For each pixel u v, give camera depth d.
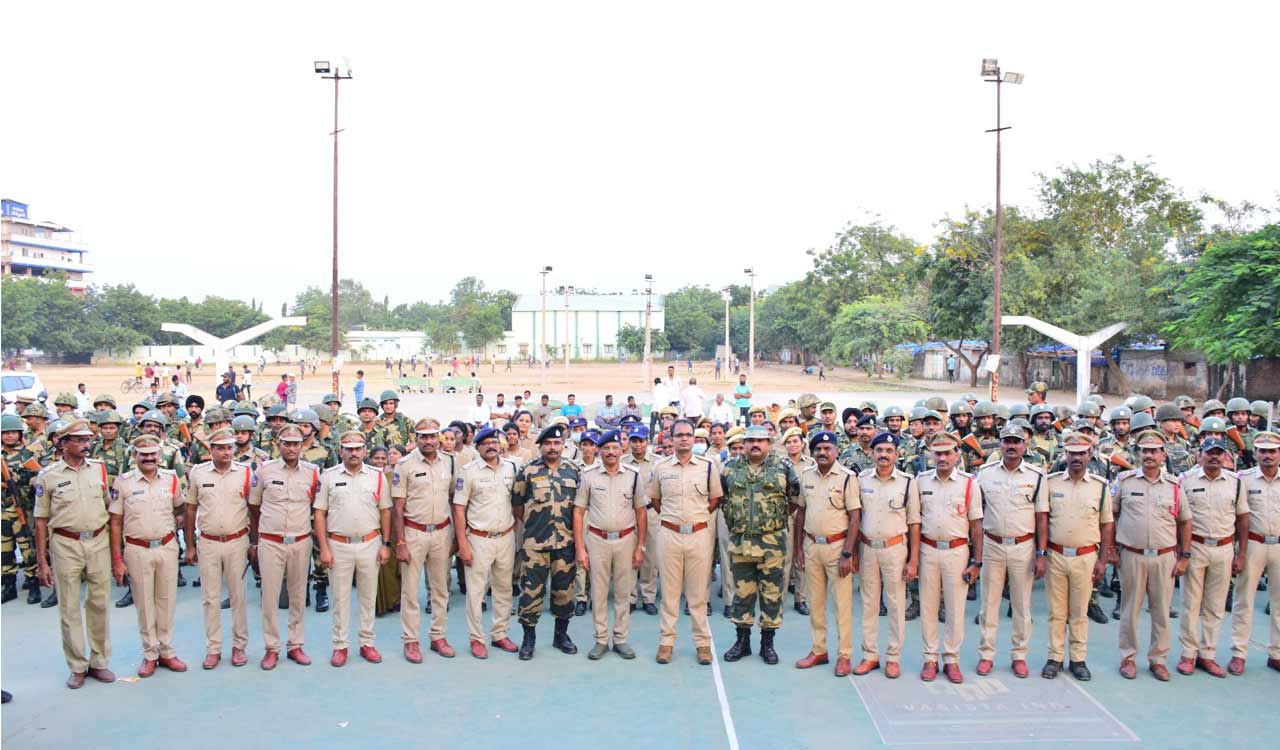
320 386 54.28
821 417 11.61
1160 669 7.38
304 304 133.38
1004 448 7.52
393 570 9.41
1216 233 36.91
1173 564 7.30
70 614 7.21
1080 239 45.62
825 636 7.75
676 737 6.25
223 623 9.06
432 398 44.25
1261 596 9.98
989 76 29.70
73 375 66.00
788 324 82.06
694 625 7.86
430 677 7.48
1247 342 25.69
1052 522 7.39
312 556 9.34
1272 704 6.82
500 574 8.16
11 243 91.50
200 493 7.63
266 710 6.75
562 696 7.04
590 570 8.10
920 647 8.31
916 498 7.43
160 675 7.51
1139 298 36.75
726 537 9.33
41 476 7.29
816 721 6.52
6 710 6.73
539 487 7.91
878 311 59.22
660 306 107.88
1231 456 9.45
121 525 7.44
